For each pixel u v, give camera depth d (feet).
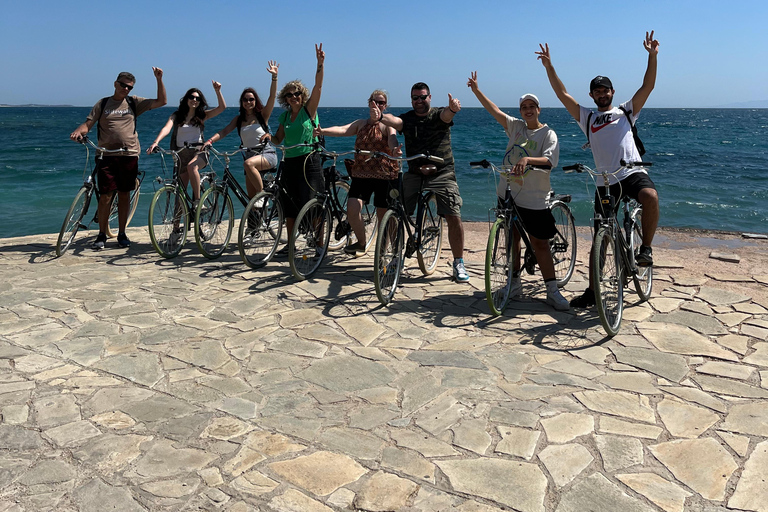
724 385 12.03
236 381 12.53
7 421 10.83
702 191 52.49
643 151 16.40
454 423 10.71
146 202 49.03
